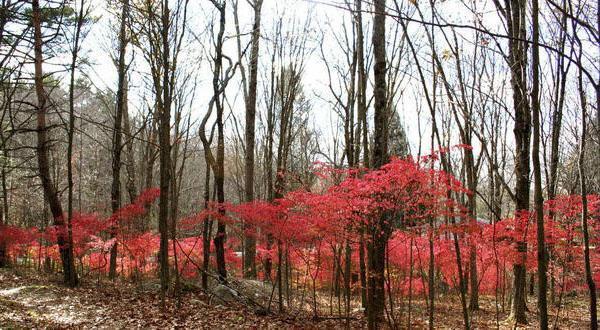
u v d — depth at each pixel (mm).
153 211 23234
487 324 12086
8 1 9883
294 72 18156
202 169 37188
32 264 20734
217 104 12188
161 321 9727
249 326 10039
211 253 14516
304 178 18625
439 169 8039
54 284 13289
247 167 17297
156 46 10789
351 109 14406
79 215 13742
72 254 13234
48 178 13555
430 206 8062
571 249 9922
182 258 14203
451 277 13930
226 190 34000
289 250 11680
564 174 16328
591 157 14094
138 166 27000
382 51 10234
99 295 12008
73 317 9609
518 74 8961
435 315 13633
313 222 9305
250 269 16672
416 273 15594
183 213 27625
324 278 14664
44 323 8641
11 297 10961
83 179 29922
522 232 9320
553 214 10062
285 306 13055
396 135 16750
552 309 15891
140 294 12523
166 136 10703
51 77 17109
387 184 7793
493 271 14969
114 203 16453
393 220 8984
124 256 15531
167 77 10555
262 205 10500
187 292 12914
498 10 8766
